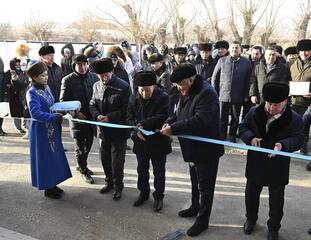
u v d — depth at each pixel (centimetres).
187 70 329
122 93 411
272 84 318
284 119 325
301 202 432
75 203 430
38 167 416
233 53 611
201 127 338
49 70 562
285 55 700
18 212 410
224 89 626
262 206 420
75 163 556
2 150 616
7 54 990
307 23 1151
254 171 341
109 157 443
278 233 367
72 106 413
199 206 381
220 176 505
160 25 1245
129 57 762
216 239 357
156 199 412
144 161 407
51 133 419
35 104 398
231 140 644
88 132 468
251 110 351
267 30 1166
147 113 387
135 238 359
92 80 462
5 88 677
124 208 418
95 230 374
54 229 376
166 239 353
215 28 1200
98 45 798
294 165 544
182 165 546
